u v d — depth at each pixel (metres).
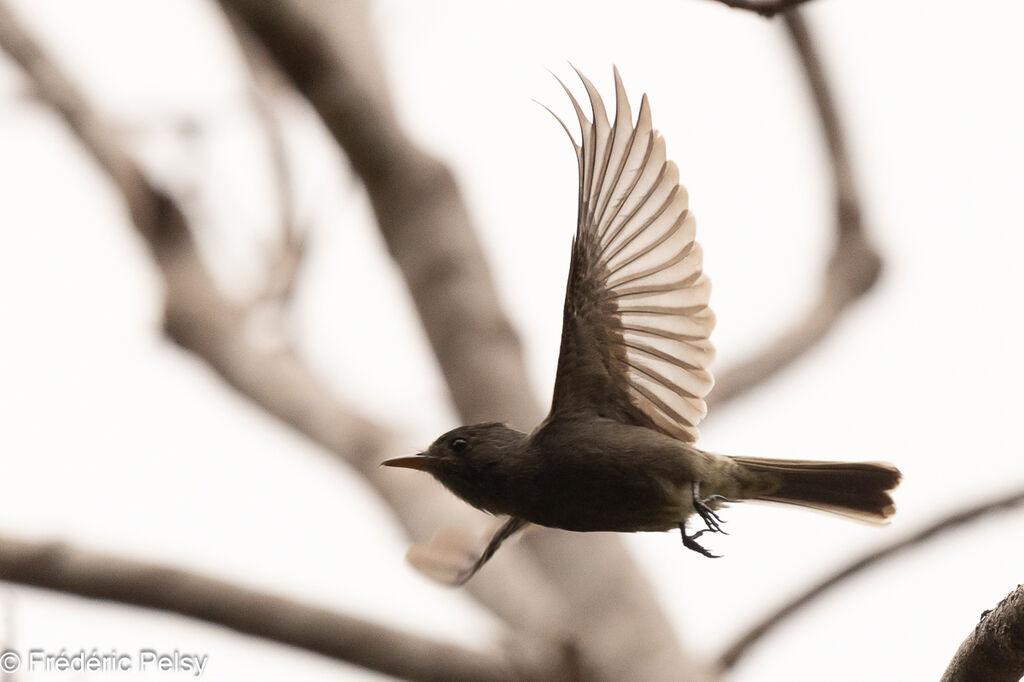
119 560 11.38
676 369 8.70
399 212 12.97
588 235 8.46
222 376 14.23
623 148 8.23
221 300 14.59
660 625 12.05
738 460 9.32
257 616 11.35
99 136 15.01
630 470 8.74
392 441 13.68
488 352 12.75
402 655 11.34
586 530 9.09
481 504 9.20
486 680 11.34
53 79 15.33
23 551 11.37
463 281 12.87
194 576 11.43
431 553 10.11
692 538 8.77
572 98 8.19
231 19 13.75
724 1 8.21
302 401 14.00
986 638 7.43
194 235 14.84
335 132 12.75
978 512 12.50
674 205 8.27
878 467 9.51
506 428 9.23
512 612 12.01
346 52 12.63
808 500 9.52
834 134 15.55
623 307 8.62
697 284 8.38
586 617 11.92
